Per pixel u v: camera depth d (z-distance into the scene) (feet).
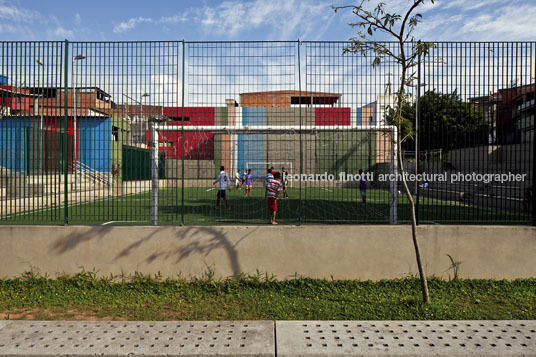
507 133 20.10
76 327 12.61
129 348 11.08
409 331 12.37
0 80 18.84
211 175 36.76
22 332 12.21
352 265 18.24
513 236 18.37
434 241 18.31
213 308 15.48
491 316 14.35
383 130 20.12
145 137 21.42
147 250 18.16
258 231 18.17
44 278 18.01
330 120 21.15
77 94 20.47
